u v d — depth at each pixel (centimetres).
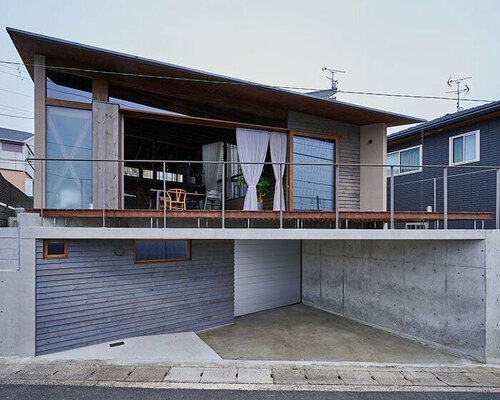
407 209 946
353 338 533
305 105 625
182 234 408
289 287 762
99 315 450
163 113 534
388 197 1012
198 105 606
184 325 538
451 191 829
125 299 475
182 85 569
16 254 393
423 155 909
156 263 507
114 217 445
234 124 584
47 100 474
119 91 551
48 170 472
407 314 538
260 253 702
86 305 438
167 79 549
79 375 339
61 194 477
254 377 348
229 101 619
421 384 340
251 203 579
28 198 962
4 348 382
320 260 732
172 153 780
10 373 339
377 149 710
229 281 601
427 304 506
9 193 731
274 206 612
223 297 591
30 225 422
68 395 296
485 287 427
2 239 390
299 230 428
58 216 423
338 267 684
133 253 484
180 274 535
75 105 488
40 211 422
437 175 864
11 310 382
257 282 694
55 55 471
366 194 719
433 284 498
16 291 383
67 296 421
